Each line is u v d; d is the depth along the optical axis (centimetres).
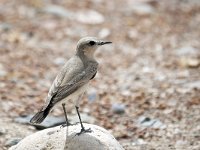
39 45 2078
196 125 1479
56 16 2342
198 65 1916
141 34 2253
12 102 1588
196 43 2164
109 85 1769
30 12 2347
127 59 2006
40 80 1784
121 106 1580
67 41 2139
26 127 1427
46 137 1116
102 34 2228
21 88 1702
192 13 2519
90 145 1071
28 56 1964
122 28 2300
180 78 1811
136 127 1482
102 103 1625
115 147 1085
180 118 1523
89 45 1171
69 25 2277
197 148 1357
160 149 1358
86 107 1598
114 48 2105
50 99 1059
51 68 1889
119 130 1466
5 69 1836
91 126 1138
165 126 1482
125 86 1758
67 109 1566
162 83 1773
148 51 2083
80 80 1114
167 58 2009
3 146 1302
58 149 1085
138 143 1396
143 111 1573
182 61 1938
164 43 2164
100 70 1897
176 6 2592
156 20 2408
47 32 2200
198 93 1675
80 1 2538
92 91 1709
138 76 1845
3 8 2359
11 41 2077
